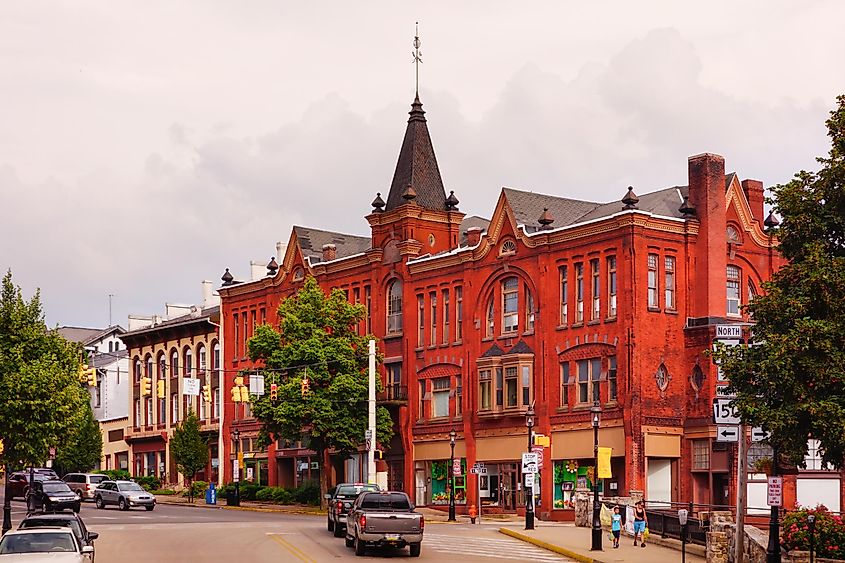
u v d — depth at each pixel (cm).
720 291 6556
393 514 4097
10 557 2944
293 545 4481
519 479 6919
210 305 11056
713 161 6631
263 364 9006
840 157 3244
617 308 6419
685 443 6431
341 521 4850
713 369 6362
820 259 3142
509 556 4169
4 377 4888
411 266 7775
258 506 8025
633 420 6259
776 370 3120
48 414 4925
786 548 3419
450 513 6444
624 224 6391
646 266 6406
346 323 7706
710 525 3850
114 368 12012
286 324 7538
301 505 8006
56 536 3081
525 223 7106
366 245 9138
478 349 7244
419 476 7638
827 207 3259
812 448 6234
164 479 10381
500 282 7181
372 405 6638
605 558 3931
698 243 6575
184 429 9125
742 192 6756
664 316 6450
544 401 6788
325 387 7550
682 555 3688
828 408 2998
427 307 7650
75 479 8362
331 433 7425
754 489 6147
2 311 4994
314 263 8700
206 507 8088
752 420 3186
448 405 7456
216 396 9725
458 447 7331
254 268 9731
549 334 6794
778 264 6844
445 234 8012
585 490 5684
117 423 11225
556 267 6794
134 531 5234
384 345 7956
